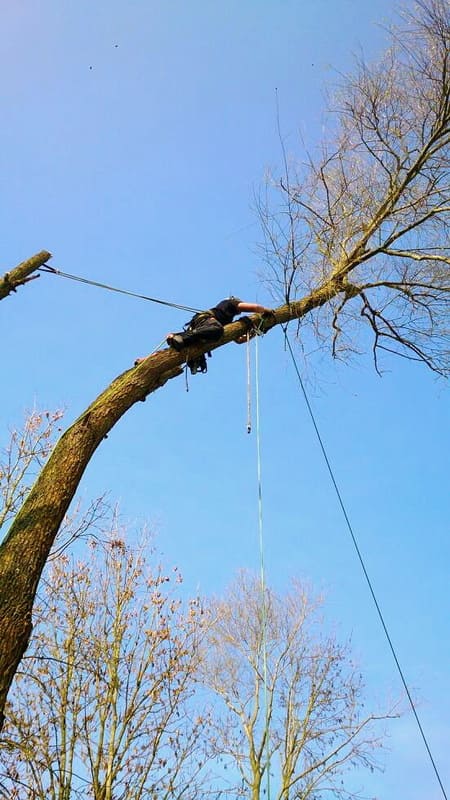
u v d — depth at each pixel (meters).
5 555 4.56
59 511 4.89
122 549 12.17
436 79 7.87
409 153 7.85
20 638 4.29
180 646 11.79
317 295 7.73
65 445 5.28
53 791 10.12
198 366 6.53
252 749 16.30
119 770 10.55
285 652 17.89
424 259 7.79
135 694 11.15
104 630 11.40
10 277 5.88
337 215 7.94
